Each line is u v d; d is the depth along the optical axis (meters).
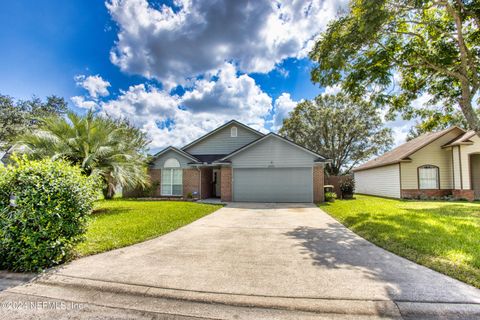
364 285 3.17
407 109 11.48
